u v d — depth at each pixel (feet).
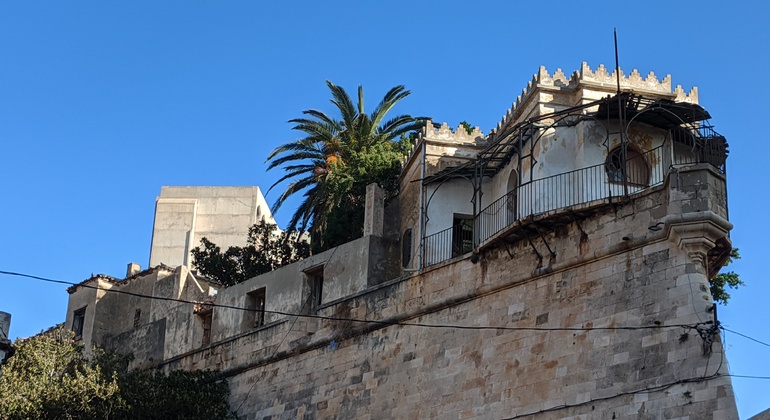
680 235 112.98
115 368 150.61
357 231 173.27
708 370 105.60
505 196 143.54
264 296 163.43
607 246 119.34
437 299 135.03
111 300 194.18
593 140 134.62
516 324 125.08
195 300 177.78
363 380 139.33
